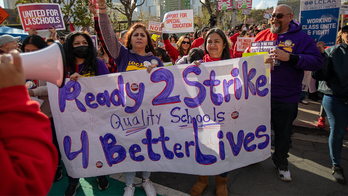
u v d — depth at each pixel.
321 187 2.49
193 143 2.13
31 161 0.76
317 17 2.99
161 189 2.54
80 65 2.43
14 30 7.40
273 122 2.59
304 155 3.20
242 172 2.81
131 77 2.17
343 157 3.08
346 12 4.89
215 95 2.12
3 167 0.72
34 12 3.37
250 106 2.17
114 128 2.20
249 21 23.30
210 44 2.36
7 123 0.77
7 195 0.72
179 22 4.67
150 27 6.55
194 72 2.13
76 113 2.20
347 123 2.49
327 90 2.53
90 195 2.47
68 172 2.24
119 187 2.61
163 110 2.18
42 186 0.78
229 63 2.12
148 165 2.21
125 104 2.19
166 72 2.15
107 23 2.31
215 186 2.54
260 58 2.17
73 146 2.21
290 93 2.44
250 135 2.19
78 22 15.86
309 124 4.30
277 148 2.61
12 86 0.79
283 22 2.46
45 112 2.56
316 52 2.36
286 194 2.40
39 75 0.95
